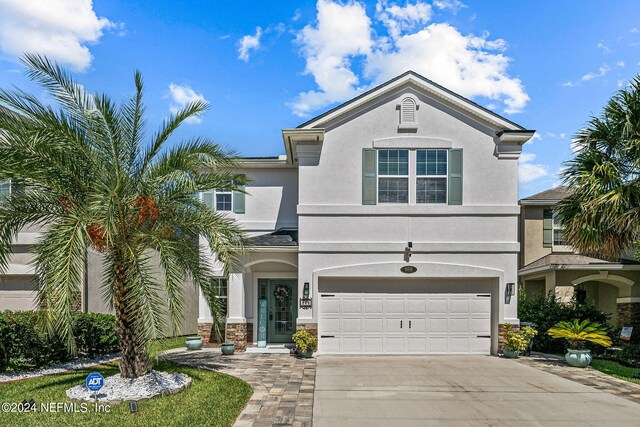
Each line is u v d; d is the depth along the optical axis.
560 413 8.59
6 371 11.76
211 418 8.00
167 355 14.72
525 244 20.75
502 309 14.82
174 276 9.25
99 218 8.66
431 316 15.12
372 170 15.20
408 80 15.12
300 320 14.82
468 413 8.55
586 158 13.35
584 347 14.55
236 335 15.48
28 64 9.41
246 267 15.93
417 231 15.06
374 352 14.98
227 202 18.22
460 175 15.19
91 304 16.97
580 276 18.72
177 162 10.05
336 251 15.02
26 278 16.64
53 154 9.04
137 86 10.44
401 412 8.56
